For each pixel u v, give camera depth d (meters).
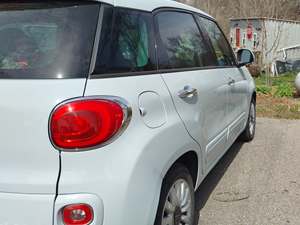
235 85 5.00
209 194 4.62
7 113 2.35
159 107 2.86
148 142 2.63
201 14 4.46
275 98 11.59
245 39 20.33
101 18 2.60
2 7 2.71
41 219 2.34
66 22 2.54
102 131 2.38
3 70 2.47
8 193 2.37
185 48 3.68
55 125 2.31
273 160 5.75
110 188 2.39
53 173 2.34
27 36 2.57
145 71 2.92
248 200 4.46
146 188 2.59
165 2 3.58
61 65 2.43
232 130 4.95
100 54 2.53
